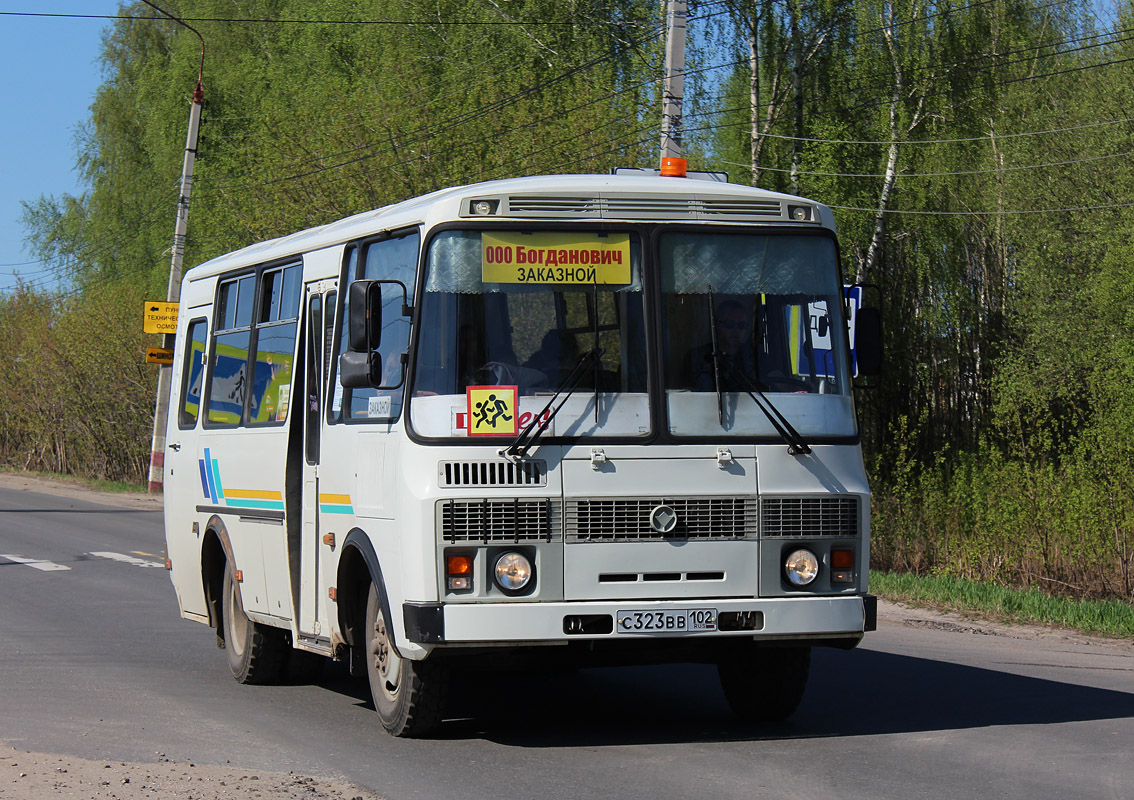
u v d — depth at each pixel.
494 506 8.24
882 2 35.41
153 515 33.69
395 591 8.51
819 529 8.65
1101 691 11.20
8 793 7.27
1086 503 20.66
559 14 39.25
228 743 8.99
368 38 43.66
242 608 11.73
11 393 54.41
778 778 7.78
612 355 8.55
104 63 62.09
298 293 10.83
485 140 35.53
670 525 8.38
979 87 35.56
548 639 8.19
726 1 35.66
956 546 22.98
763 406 8.64
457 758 8.45
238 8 56.25
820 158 33.91
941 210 35.97
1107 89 32.16
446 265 8.52
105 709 10.30
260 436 11.26
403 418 8.45
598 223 8.67
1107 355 28.45
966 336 35.41
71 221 63.38
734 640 8.70
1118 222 31.00
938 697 10.85
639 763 8.25
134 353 47.88
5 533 27.52
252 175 39.84
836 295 9.03
